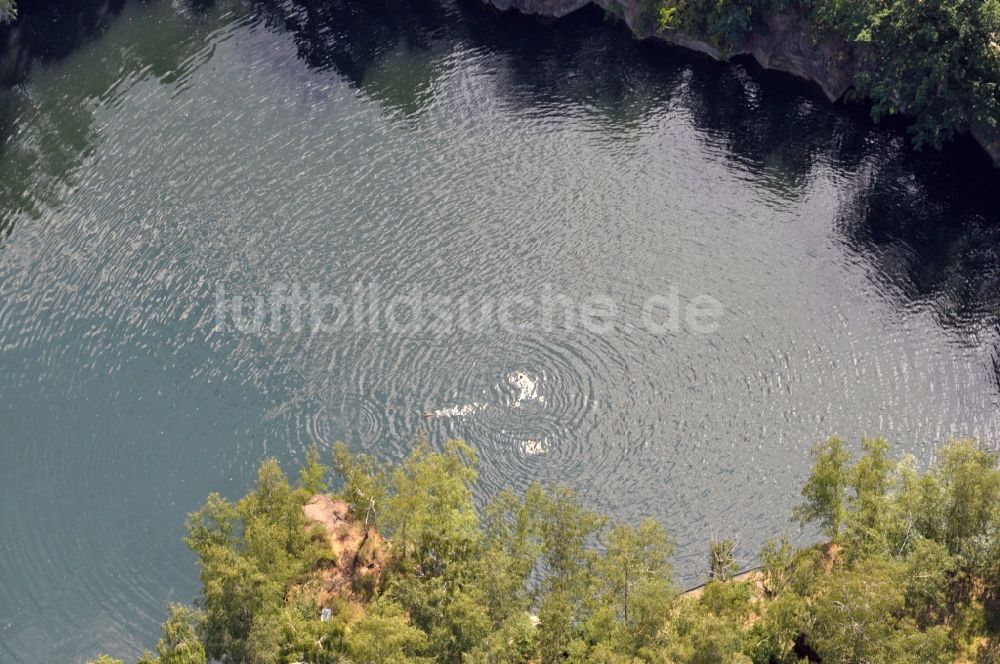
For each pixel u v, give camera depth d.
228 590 78.06
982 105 123.81
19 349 115.06
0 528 100.25
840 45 136.88
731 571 89.25
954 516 84.31
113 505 101.06
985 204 123.88
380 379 108.62
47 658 91.31
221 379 109.81
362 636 77.69
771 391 106.19
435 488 86.38
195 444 104.88
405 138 136.62
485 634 77.31
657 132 135.88
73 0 162.50
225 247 123.62
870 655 74.56
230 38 153.50
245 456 103.75
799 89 140.50
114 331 115.62
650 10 147.38
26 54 153.38
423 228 124.50
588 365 108.62
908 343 109.69
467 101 141.50
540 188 128.75
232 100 143.62
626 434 103.25
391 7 157.75
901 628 77.62
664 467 100.69
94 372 111.94
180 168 134.25
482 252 121.12
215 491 101.38
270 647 76.19
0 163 137.25
